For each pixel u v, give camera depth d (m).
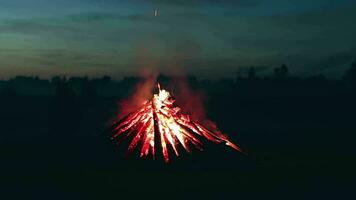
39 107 117.06
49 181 37.69
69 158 46.12
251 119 101.00
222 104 122.25
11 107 117.69
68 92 70.12
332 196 32.97
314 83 158.88
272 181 37.47
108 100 111.69
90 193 34.19
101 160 44.59
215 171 41.09
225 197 32.94
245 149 51.00
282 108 116.31
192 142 47.53
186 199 32.62
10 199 32.69
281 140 61.25
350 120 96.81
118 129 50.47
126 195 33.66
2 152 50.59
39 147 52.53
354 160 47.12
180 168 41.91
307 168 42.56
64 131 67.62
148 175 39.56
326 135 68.00
